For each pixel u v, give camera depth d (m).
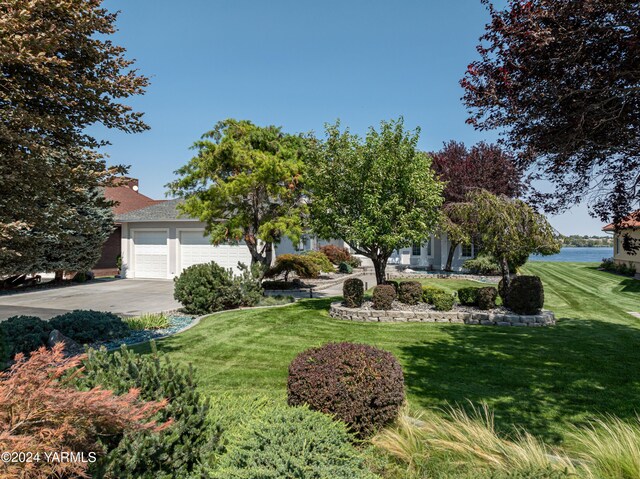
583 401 5.11
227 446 2.84
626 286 17.59
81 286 18.52
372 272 24.77
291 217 14.11
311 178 11.86
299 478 2.32
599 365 6.59
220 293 11.66
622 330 9.27
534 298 10.02
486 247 11.05
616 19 4.03
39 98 5.18
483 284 18.44
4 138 4.41
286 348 7.64
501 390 5.49
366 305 11.44
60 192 5.48
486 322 10.10
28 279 18.62
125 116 5.84
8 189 4.91
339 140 11.33
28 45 4.20
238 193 13.14
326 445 2.65
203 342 8.08
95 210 18.42
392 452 3.42
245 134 14.27
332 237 11.67
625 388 5.56
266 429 2.76
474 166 20.36
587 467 3.06
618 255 25.77
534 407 4.92
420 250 25.81
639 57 4.07
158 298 14.79
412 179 10.45
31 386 2.05
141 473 2.52
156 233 21.44
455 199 20.41
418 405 4.96
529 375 6.10
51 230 5.58
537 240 10.43
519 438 3.82
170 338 8.41
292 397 3.98
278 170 13.00
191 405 3.08
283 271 18.03
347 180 10.99
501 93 4.84
